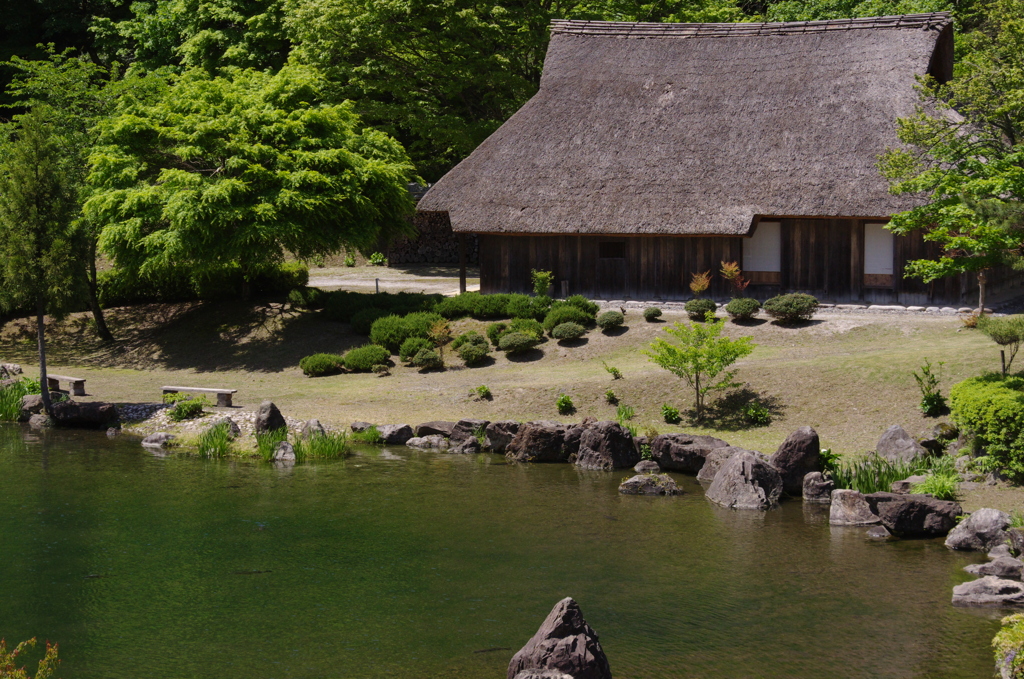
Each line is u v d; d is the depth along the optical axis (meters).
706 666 13.91
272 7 53.25
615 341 33.81
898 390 25.61
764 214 34.66
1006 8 24.55
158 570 17.94
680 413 27.27
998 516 18.69
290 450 26.22
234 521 20.80
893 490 21.31
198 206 34.09
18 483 23.81
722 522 20.64
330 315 39.09
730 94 38.12
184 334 39.59
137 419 30.12
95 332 40.88
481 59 50.72
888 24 37.75
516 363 33.50
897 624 15.26
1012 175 21.34
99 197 35.53
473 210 38.59
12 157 31.28
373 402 30.44
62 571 17.92
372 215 37.81
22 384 33.28
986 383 22.39
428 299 38.44
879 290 35.03
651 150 37.59
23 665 14.19
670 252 37.75
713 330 26.72
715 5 57.00
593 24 42.69
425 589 16.95
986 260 22.31
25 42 62.44
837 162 34.50
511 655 14.37
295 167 36.41
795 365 28.20
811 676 13.58
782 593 16.59
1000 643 13.14
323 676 13.78
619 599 16.41
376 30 48.78
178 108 38.12
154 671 14.01
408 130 56.59
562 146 38.94
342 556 18.64
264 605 16.33
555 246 39.31
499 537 19.69
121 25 58.62
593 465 25.23
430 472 24.86
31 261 29.16
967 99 24.34
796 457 22.73
